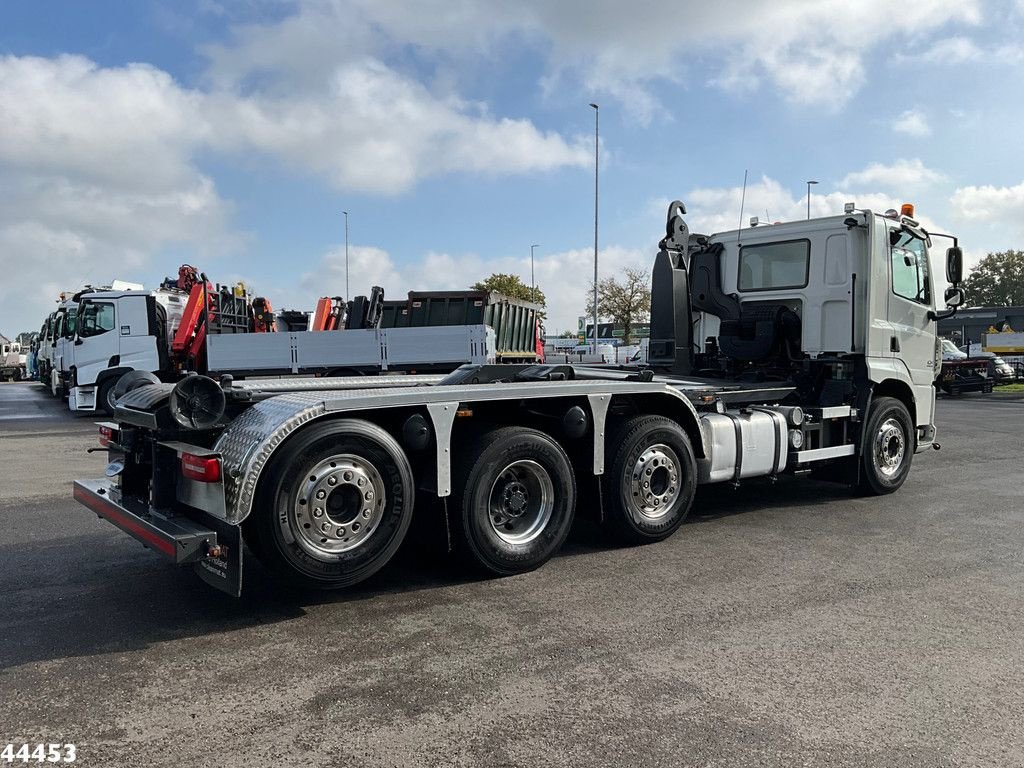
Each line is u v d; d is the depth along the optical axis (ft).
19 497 27.81
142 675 12.63
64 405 76.64
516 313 70.85
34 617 15.39
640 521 20.38
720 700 11.64
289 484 14.84
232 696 11.84
